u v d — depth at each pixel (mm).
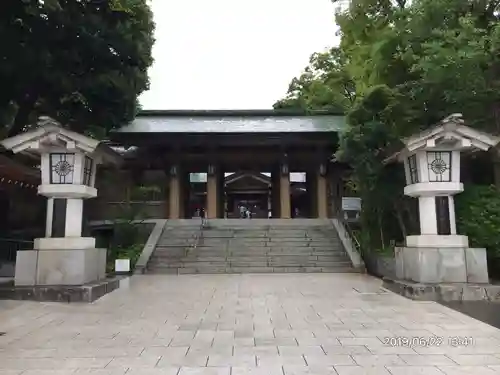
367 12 16672
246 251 18234
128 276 15031
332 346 6020
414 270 10906
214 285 12742
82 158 11117
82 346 6059
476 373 4875
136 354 5652
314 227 20922
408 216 15273
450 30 13070
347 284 12836
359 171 14602
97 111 17688
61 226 11047
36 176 18312
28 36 14562
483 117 13234
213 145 26297
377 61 14836
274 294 10906
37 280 10609
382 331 6902
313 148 27109
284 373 4898
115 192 24062
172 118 28562
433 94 13016
